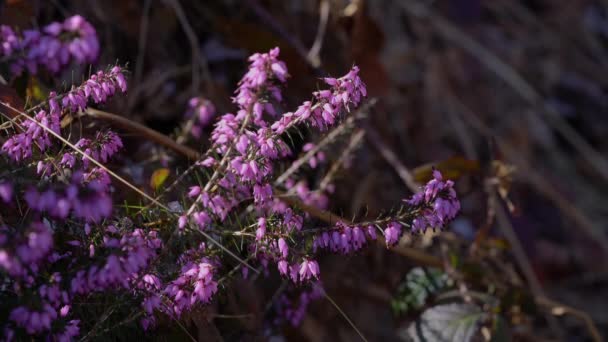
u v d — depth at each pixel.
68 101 0.44
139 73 0.63
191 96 0.65
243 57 0.66
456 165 0.60
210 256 0.45
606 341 0.75
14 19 0.54
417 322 0.57
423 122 0.80
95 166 0.45
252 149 0.44
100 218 0.43
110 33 0.63
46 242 0.38
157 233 0.45
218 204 0.44
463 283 0.59
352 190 0.67
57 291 0.40
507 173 0.60
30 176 0.42
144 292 0.43
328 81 0.43
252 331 0.53
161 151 0.56
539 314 0.62
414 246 0.61
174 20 0.66
